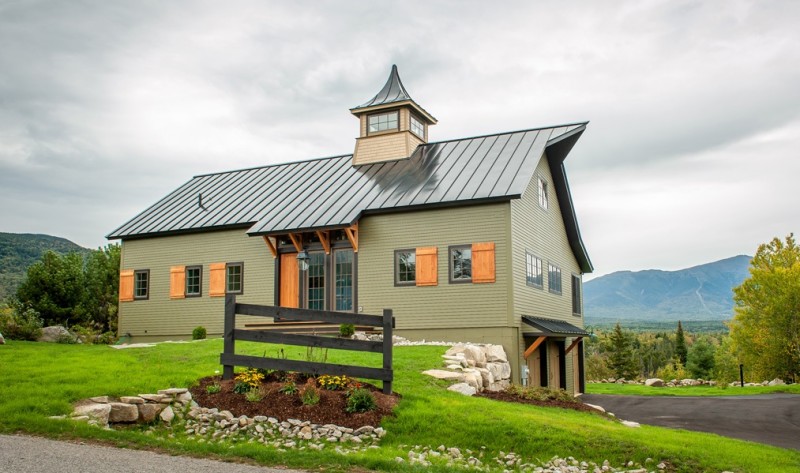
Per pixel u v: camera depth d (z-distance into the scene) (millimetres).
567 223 27766
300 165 29109
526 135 24891
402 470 8789
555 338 25344
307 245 23688
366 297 22406
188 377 12883
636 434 12023
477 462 10258
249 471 8320
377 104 26422
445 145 26094
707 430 15938
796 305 42125
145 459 8477
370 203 22812
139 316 27094
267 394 11969
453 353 17641
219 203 27453
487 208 21047
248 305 13094
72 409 10359
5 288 53812
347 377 13062
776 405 20891
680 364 70562
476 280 20859
